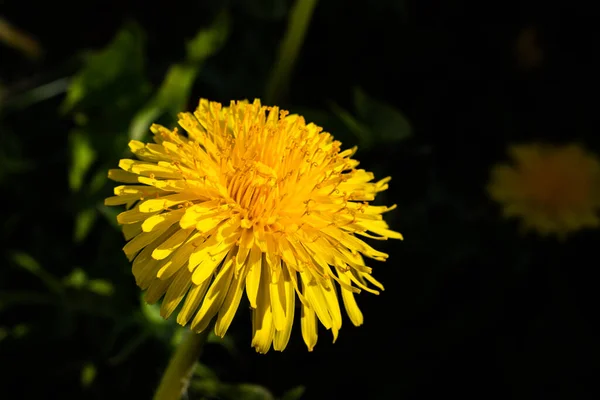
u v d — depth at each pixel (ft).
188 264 0.72
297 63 1.06
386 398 0.93
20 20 1.06
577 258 1.01
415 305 0.95
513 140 1.08
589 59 1.13
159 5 1.07
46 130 1.01
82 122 0.93
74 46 1.06
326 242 0.74
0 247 0.95
